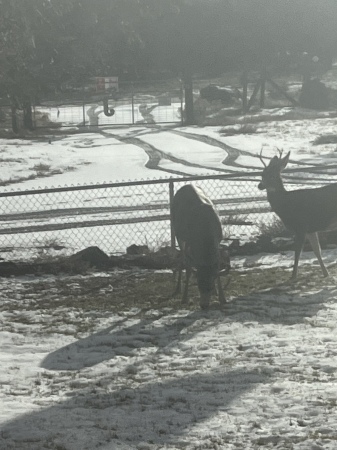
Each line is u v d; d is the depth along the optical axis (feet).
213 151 129.59
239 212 70.69
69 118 217.36
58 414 26.86
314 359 31.42
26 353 35.47
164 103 234.79
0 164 118.32
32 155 130.93
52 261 53.47
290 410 25.53
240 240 57.47
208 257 39.55
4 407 27.89
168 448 22.82
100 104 255.50
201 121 191.93
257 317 39.17
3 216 75.25
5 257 57.31
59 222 70.28
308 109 219.00
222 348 34.19
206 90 243.81
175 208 42.68
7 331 39.17
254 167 107.76
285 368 30.48
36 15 53.31
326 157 114.73
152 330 38.04
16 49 54.95
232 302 42.24
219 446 22.72
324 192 46.24
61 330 38.88
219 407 26.35
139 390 29.07
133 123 194.39
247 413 25.57
